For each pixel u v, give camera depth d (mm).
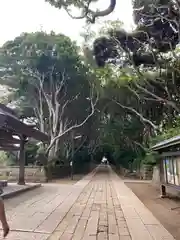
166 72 21625
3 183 14406
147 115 28031
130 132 32000
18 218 7266
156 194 14055
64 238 5508
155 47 21484
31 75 27547
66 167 33562
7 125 10516
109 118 35500
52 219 7316
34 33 25984
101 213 8492
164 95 24172
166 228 6738
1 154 27422
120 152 41219
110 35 22109
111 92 28250
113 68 24812
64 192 14266
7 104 31234
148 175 26938
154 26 19719
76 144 41031
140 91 25266
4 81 29062
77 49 27703
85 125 37094
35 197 11828
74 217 7734
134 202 11031
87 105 31922
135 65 23000
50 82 27750
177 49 20391
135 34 21156
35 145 26812
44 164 23234
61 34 27109
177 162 10695
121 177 31125
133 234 5945
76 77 27844
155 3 16406
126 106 28969
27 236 5520
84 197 12414
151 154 18344
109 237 5672
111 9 10961
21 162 16422
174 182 11141
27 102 30578
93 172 44062
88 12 11570
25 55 26234
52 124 28672
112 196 12977
